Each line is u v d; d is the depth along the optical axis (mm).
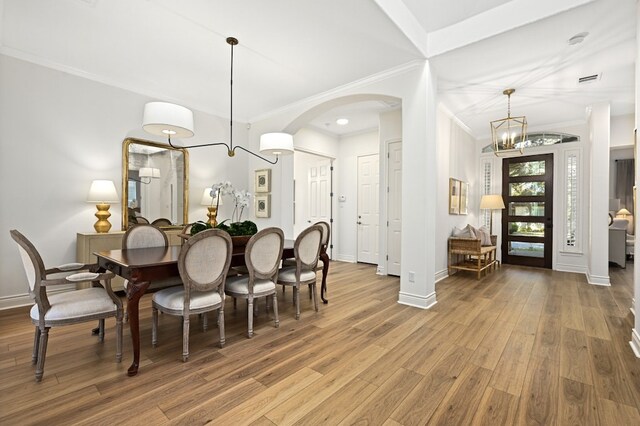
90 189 3607
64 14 2629
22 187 3270
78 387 1795
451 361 2150
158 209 4348
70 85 3584
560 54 3168
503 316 3072
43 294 1876
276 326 2770
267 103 4766
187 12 2596
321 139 6379
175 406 1638
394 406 1655
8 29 2852
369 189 6324
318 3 2434
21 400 1663
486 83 3922
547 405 1656
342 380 1904
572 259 5566
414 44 3002
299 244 2982
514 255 6250
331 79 3873
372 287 4289
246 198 3146
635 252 2328
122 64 3525
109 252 2645
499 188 6418
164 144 4398
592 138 4605
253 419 1545
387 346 2383
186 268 2133
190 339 2492
